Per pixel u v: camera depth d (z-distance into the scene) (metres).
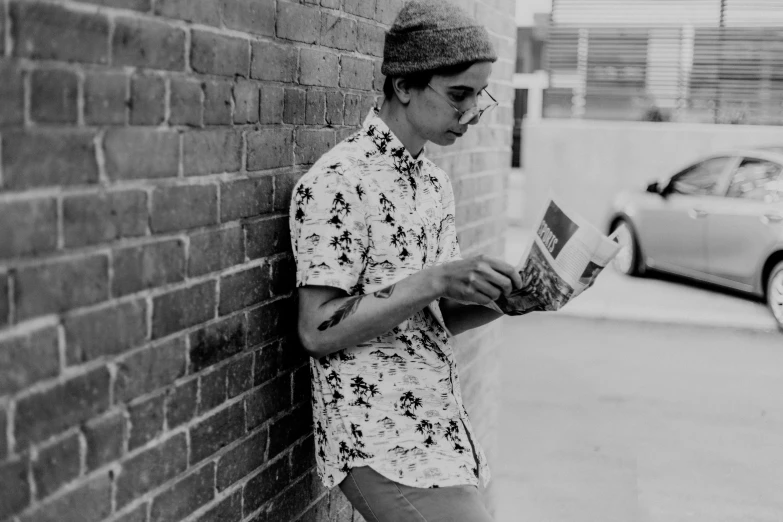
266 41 1.92
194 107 1.67
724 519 3.86
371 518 1.85
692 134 13.06
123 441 1.54
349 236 1.79
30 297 1.29
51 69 1.30
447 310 2.10
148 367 1.59
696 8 12.84
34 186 1.29
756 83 12.80
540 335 7.44
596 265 1.75
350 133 2.41
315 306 1.79
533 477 4.28
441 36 1.82
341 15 2.29
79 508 1.43
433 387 1.88
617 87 13.46
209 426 1.81
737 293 8.91
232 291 1.86
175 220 1.64
